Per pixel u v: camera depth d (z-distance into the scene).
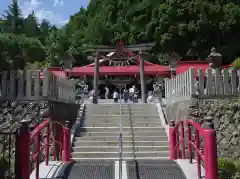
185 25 39.22
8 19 50.94
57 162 7.80
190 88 11.77
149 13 46.25
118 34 46.53
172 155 8.71
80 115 14.77
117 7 50.84
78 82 28.81
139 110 15.57
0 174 6.58
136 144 12.14
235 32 37.88
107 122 14.23
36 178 6.18
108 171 6.77
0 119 11.52
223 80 11.74
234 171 8.61
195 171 6.70
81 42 49.31
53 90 12.57
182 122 8.34
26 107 11.59
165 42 40.16
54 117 11.81
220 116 11.28
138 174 6.50
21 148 5.29
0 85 11.94
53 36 53.47
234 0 40.25
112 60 22.22
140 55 21.23
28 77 11.85
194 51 39.12
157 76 28.22
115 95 23.95
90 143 12.12
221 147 11.02
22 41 37.59
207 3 38.22
